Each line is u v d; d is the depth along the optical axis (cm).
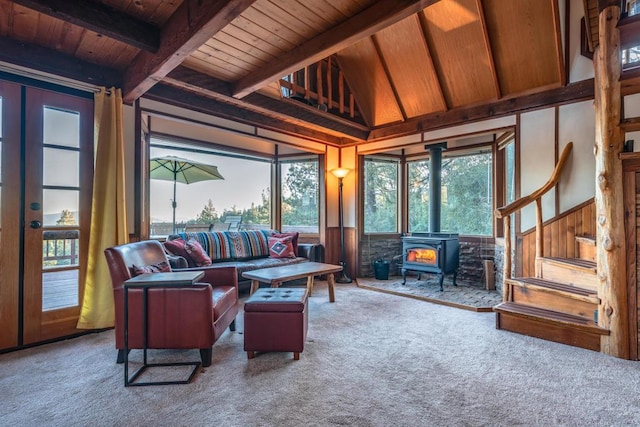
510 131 415
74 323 290
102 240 295
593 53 310
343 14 251
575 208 346
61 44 270
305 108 448
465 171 530
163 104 363
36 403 184
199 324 229
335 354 252
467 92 436
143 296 226
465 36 395
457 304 387
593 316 271
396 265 593
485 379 213
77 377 214
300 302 245
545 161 372
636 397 192
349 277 564
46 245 278
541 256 358
